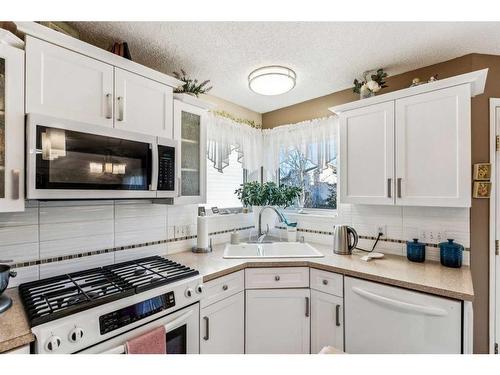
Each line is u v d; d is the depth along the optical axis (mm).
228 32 1494
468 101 1510
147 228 1891
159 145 1552
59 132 1139
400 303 1396
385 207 2090
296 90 2346
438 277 1477
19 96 1070
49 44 1162
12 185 1041
